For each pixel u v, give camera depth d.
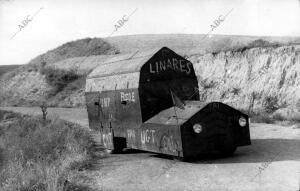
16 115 36.28
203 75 34.59
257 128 20.11
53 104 54.19
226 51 34.19
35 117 28.45
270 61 29.78
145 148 13.77
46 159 13.89
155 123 13.30
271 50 30.36
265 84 28.66
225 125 12.78
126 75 14.92
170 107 14.20
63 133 18.17
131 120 14.54
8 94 67.38
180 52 52.41
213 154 13.80
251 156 13.27
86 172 12.60
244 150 14.52
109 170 12.73
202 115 12.45
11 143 18.02
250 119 23.06
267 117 22.70
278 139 16.53
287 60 28.53
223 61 33.69
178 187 10.03
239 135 13.05
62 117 32.69
